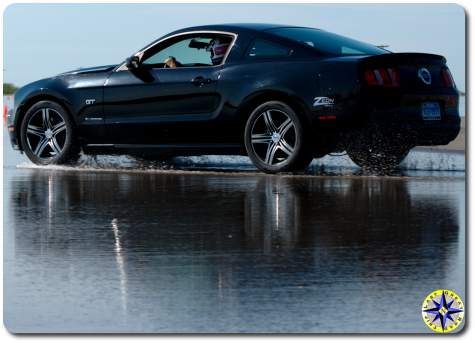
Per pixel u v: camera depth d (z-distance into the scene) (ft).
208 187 38.34
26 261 23.75
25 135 50.03
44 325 18.15
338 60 41.88
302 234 27.12
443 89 43.57
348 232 27.40
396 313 18.62
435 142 43.75
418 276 21.67
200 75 44.86
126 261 23.57
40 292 20.54
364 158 44.21
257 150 44.09
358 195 35.37
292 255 24.12
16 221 30.01
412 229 27.84
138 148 47.01
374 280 21.26
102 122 47.78
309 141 42.50
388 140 42.06
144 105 46.47
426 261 23.30
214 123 44.45
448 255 24.02
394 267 22.59
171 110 45.70
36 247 25.57
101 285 21.07
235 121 43.93
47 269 22.77
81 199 35.12
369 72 41.29
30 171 46.60
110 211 31.96
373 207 32.22
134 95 46.73
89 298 19.97
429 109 42.70
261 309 18.88
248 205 32.96
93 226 28.89
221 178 41.91
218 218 30.12
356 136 41.70
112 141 47.65
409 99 41.86
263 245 25.53
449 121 43.70
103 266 23.02
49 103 49.21
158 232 27.66
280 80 42.57
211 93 44.47
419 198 34.42
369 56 41.96
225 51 44.86
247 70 43.70
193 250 24.89
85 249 25.21
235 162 51.34
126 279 21.61
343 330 17.60
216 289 20.52
